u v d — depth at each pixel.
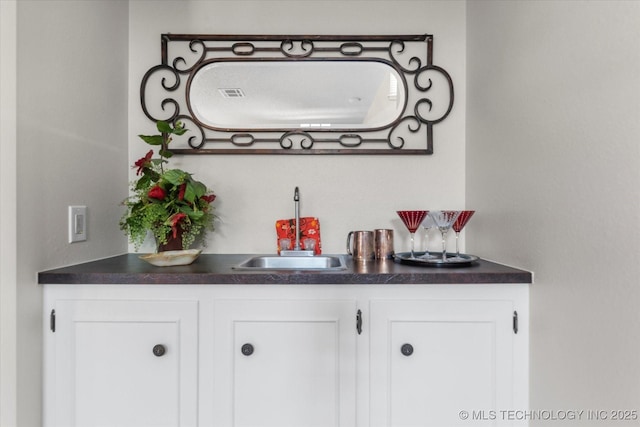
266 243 1.70
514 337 1.18
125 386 1.17
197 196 1.49
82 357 1.17
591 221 0.90
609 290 0.85
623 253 0.81
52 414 1.16
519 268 1.24
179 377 1.17
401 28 1.70
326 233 1.70
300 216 1.70
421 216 1.47
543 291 1.10
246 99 1.71
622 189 0.81
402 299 1.18
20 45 1.05
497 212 1.39
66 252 1.27
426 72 1.70
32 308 1.11
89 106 1.38
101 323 1.17
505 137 1.33
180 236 1.50
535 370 1.14
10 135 1.03
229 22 1.69
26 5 1.07
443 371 1.18
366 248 1.53
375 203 1.70
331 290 1.18
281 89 1.71
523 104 1.21
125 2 1.65
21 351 1.07
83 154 1.35
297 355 1.17
